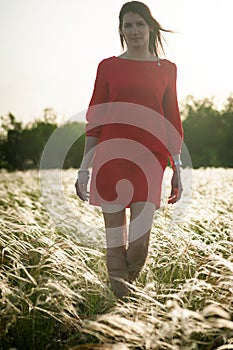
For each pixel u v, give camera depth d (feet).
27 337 12.68
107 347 10.35
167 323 11.09
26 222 21.09
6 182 58.80
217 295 14.05
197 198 31.12
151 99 14.71
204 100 157.69
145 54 14.99
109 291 13.83
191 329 10.89
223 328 12.59
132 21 14.65
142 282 16.07
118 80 14.67
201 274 16.35
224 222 22.41
